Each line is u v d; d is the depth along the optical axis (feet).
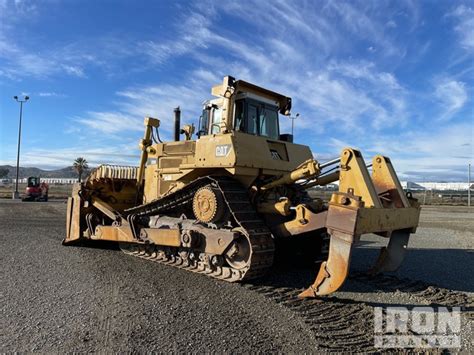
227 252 21.89
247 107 25.54
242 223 20.95
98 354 12.85
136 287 20.76
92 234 32.35
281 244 26.91
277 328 15.39
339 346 13.87
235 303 18.34
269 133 27.25
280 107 28.48
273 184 22.44
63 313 16.57
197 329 15.10
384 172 21.31
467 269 27.17
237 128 25.38
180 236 23.90
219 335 14.57
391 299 19.44
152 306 17.71
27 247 32.09
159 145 28.07
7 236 37.93
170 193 25.09
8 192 170.71
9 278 21.95
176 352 13.10
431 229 52.90
